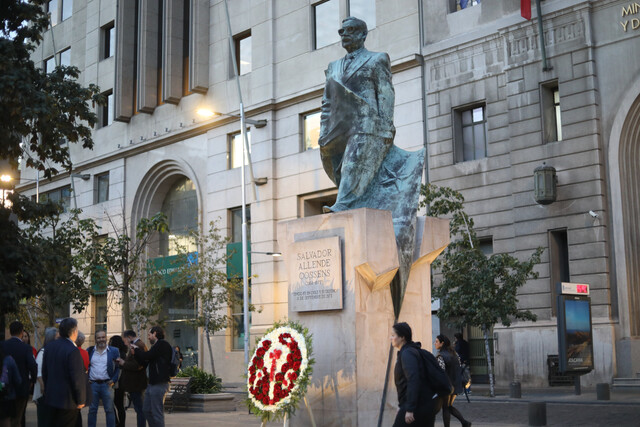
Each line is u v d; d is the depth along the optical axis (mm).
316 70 31578
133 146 39562
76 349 9117
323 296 10039
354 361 9633
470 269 21688
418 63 27781
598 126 23125
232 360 33406
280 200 32469
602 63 23297
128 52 40469
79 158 43469
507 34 25391
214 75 35875
